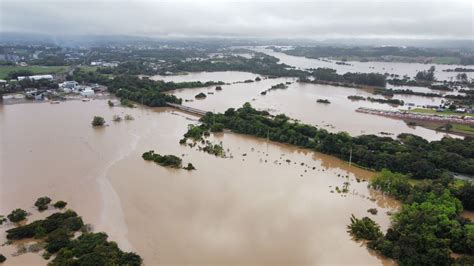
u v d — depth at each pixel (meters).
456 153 139.75
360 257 81.06
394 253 79.00
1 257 76.00
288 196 109.12
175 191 109.19
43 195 105.12
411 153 133.12
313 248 83.50
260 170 129.62
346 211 101.75
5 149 141.38
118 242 83.38
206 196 106.50
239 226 91.06
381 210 103.50
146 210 97.69
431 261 74.12
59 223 88.25
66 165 127.00
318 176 126.38
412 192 105.88
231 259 78.56
